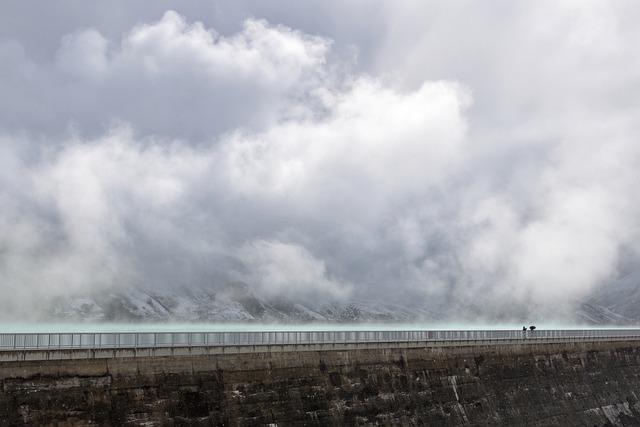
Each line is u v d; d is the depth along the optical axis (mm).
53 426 59031
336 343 83875
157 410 65562
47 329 145875
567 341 127625
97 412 61781
